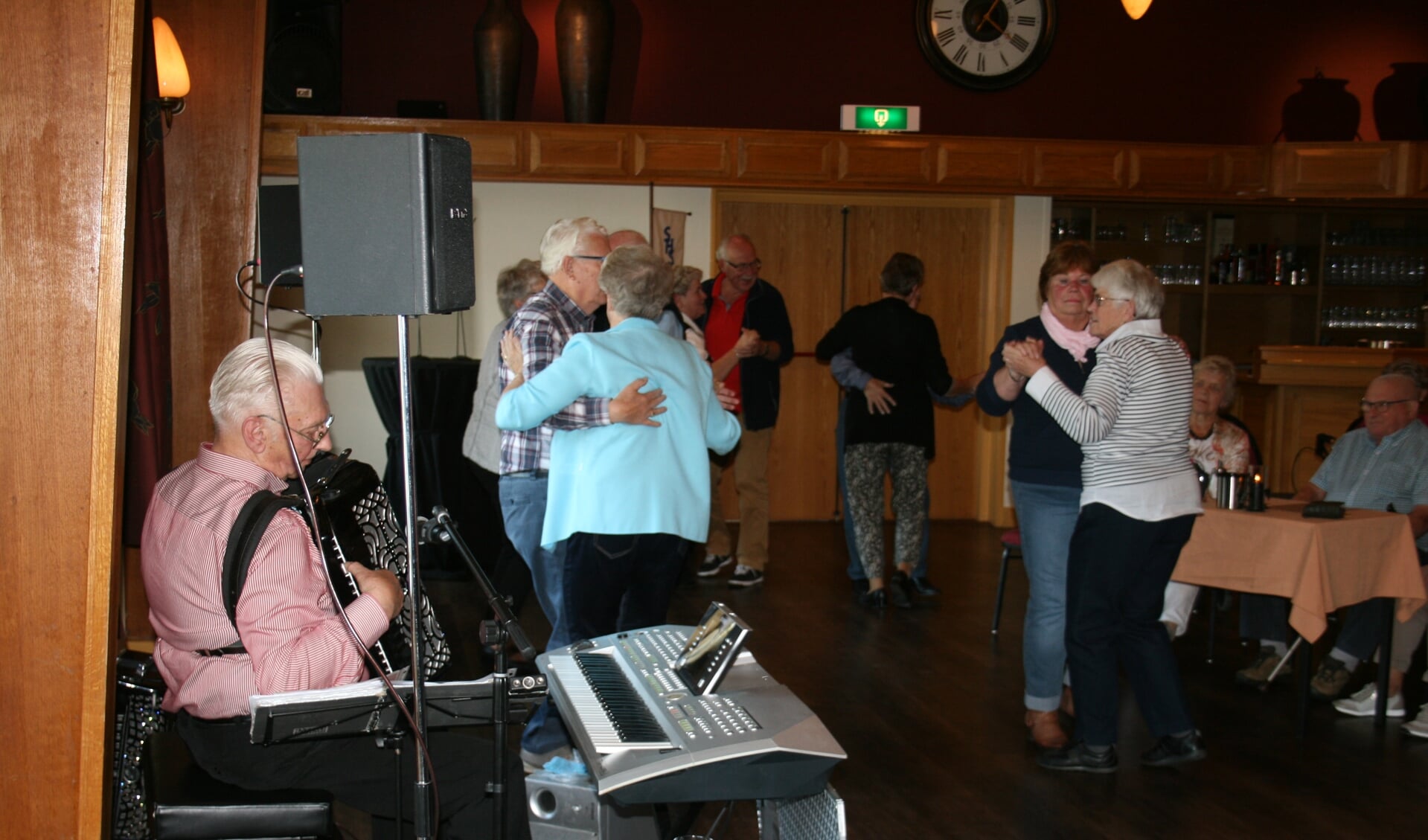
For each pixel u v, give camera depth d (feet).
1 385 6.08
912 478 18.45
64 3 6.01
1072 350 11.61
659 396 9.39
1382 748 12.33
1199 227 26.17
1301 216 26.89
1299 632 12.19
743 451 19.54
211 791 6.85
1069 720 13.08
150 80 11.32
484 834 7.41
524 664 13.87
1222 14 26.32
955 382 18.34
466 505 19.39
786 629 16.84
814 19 24.98
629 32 24.31
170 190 13.74
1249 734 12.75
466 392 19.33
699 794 6.02
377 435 22.82
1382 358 23.93
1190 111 26.45
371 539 8.09
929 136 24.03
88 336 6.10
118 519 6.26
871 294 25.43
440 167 6.30
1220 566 12.91
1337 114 26.73
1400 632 13.39
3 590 6.12
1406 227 26.91
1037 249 25.23
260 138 13.91
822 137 23.71
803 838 6.93
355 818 9.57
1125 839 10.02
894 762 11.76
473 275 6.78
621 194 23.58
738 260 19.27
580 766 8.21
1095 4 25.89
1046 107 25.96
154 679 8.02
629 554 9.46
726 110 24.85
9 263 6.05
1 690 6.14
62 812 6.18
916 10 25.18
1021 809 10.62
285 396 6.91
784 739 6.15
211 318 13.94
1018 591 19.39
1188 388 10.96
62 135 6.05
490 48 22.62
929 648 15.92
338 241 6.27
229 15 13.67
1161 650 11.60
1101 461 10.91
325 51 21.81
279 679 6.57
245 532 6.66
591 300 10.88
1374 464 13.89
